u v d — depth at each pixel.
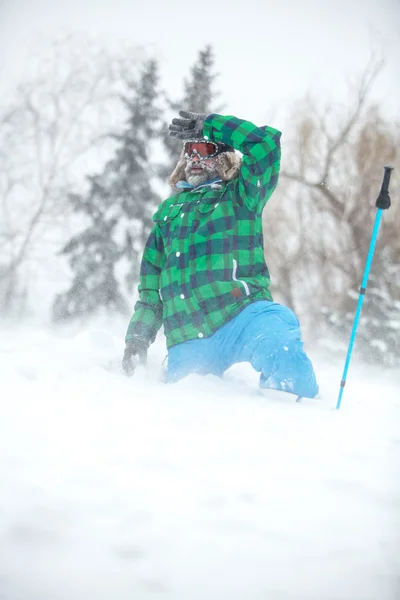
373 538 2.11
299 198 28.83
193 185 6.10
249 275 5.77
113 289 25.47
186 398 4.29
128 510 2.23
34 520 2.10
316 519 2.25
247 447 3.10
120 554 1.93
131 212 25.78
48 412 3.49
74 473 2.55
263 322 5.41
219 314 5.61
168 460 2.80
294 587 1.80
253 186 5.67
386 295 22.41
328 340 21.61
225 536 2.09
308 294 28.23
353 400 5.44
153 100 26.14
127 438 3.09
